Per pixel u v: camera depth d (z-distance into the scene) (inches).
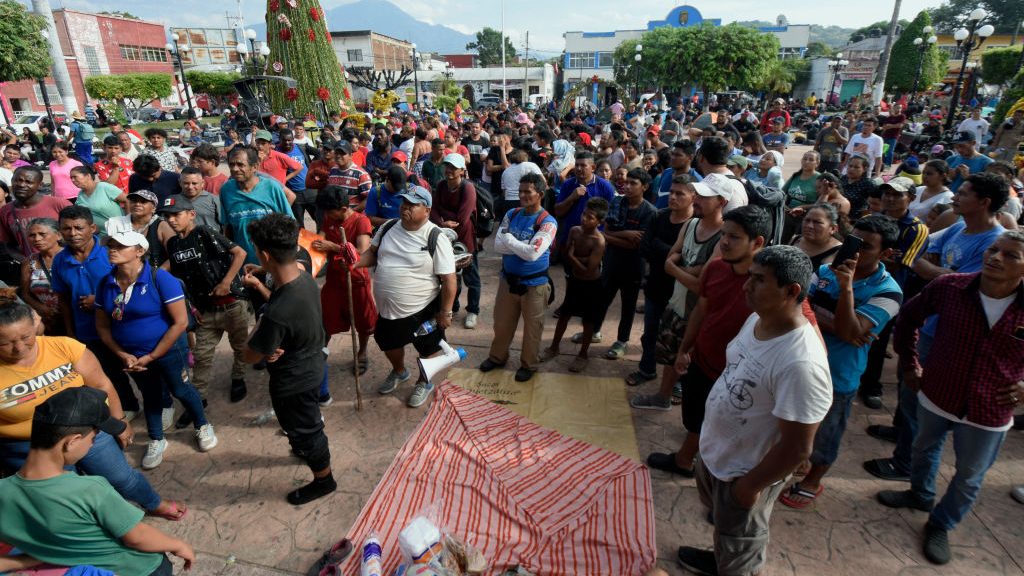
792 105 1437.0
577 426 156.4
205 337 156.9
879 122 680.4
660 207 238.2
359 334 180.4
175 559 113.3
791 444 77.2
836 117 448.1
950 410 106.2
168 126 1102.4
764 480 81.0
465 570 99.8
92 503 75.1
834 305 111.7
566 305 182.1
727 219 106.0
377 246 160.1
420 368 155.9
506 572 102.2
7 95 1368.1
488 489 129.4
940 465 140.4
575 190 221.6
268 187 183.0
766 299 77.5
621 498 127.3
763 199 146.6
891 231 104.0
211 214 182.7
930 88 1354.6
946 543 112.1
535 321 172.9
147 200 157.9
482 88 2303.2
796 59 1990.7
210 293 152.6
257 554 114.8
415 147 344.2
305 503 128.4
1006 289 96.7
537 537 115.3
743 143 318.0
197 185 180.1
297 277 112.7
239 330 160.7
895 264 149.5
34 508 73.9
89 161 385.4
